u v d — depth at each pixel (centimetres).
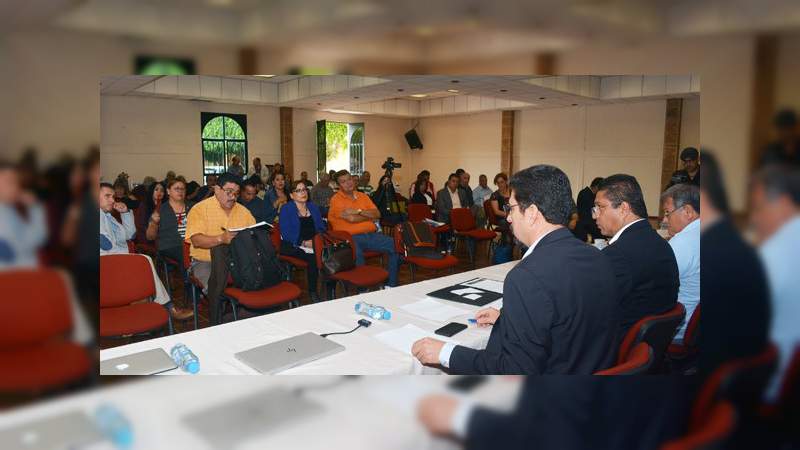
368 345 157
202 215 311
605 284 129
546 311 121
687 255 224
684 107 942
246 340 160
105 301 240
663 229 388
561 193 133
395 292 219
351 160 1265
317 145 1180
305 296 424
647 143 997
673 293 189
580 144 1095
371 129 1311
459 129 1309
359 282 325
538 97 920
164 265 421
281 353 147
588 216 590
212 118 1016
